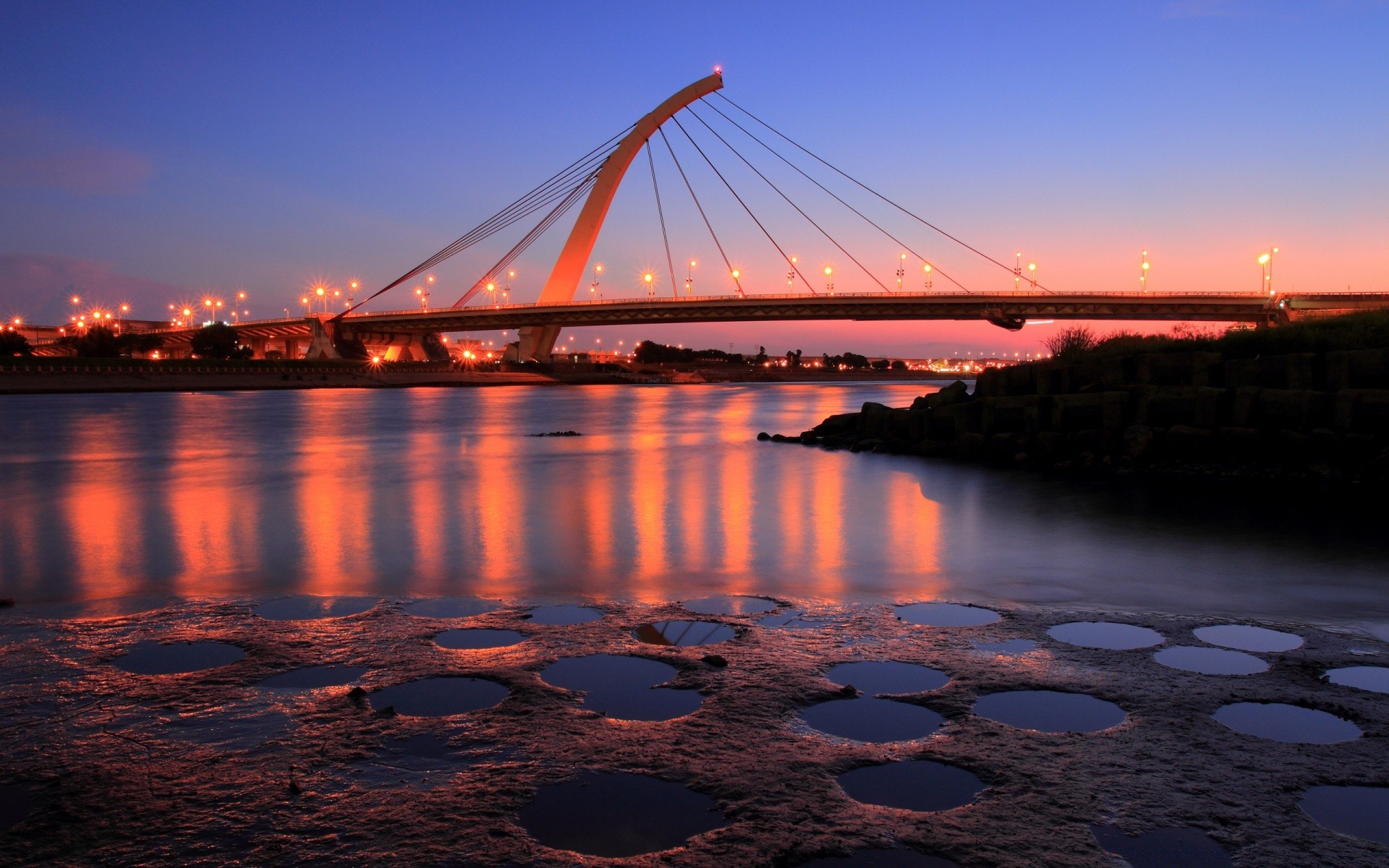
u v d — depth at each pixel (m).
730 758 4.11
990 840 3.35
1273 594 7.82
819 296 120.06
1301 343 20.69
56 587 8.20
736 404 79.12
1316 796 3.74
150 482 18.73
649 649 5.93
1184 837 3.38
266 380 127.44
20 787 3.83
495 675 5.35
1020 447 21.50
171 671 5.48
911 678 5.32
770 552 10.17
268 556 9.95
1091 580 8.47
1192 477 17.22
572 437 34.94
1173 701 4.89
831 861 3.21
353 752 4.18
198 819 3.54
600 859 3.21
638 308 129.62
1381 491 14.88
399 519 13.09
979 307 115.12
